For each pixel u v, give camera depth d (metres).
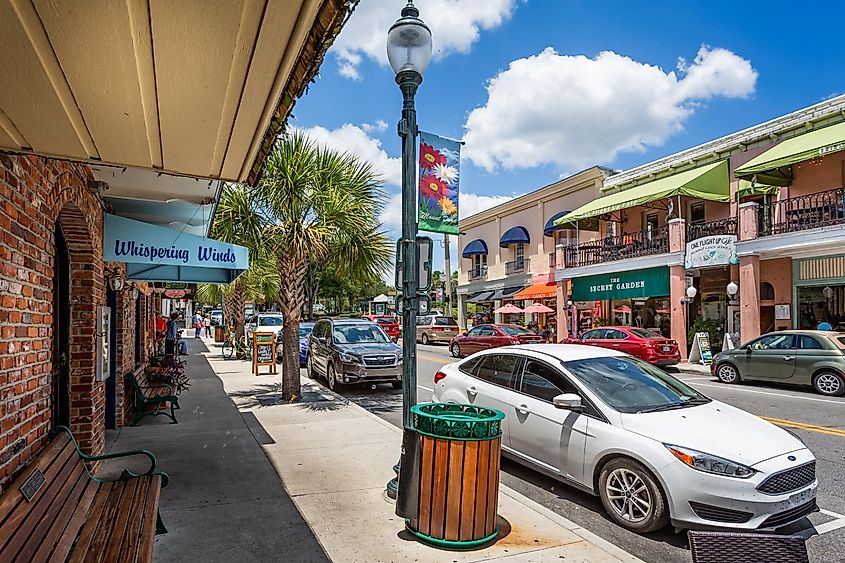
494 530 4.44
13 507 3.04
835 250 16.20
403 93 5.41
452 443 4.34
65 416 5.97
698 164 21.23
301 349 18.67
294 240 10.66
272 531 4.64
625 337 17.17
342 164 11.74
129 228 7.17
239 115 3.27
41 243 4.24
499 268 34.09
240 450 7.29
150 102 3.04
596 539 4.50
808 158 15.47
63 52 2.47
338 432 8.34
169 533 4.58
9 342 3.49
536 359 6.56
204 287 25.44
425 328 32.62
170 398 9.22
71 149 3.75
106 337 6.55
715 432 5.05
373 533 4.60
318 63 2.74
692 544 2.81
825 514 5.44
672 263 19.62
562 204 28.45
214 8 2.22
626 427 5.28
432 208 5.58
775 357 13.58
